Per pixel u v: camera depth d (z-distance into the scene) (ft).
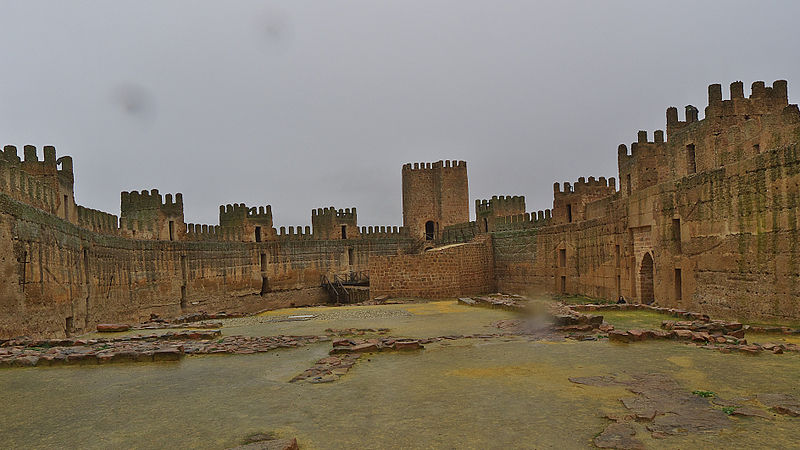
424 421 40.78
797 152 79.36
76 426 41.88
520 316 103.55
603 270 161.17
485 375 55.01
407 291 195.93
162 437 38.83
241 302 238.89
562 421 39.78
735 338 69.05
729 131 99.40
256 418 42.65
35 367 65.77
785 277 81.92
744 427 37.32
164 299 189.47
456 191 343.26
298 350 74.90
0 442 38.60
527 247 216.95
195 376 58.95
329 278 283.18
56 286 108.78
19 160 119.85
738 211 93.45
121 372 62.18
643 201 131.54
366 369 60.08
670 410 41.19
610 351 65.51
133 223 180.86
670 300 118.11
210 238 225.76
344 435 38.19
